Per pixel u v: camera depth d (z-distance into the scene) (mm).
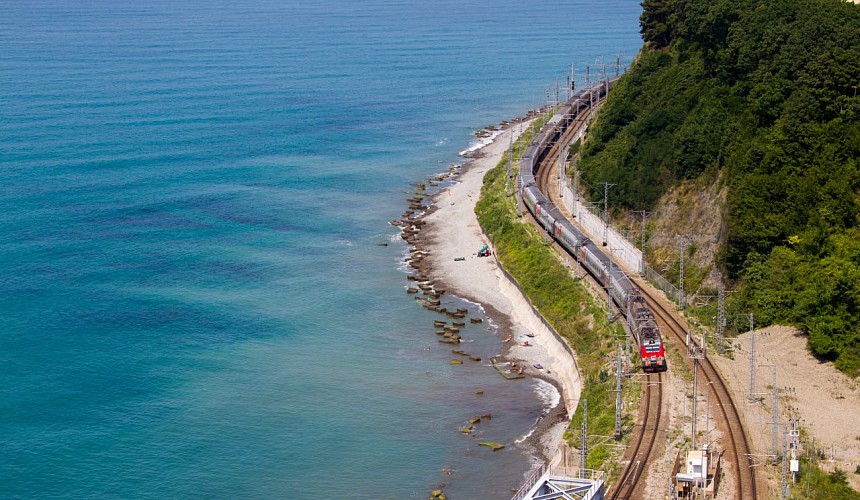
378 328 164625
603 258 164125
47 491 118500
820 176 156625
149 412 136500
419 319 168000
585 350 145625
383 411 136750
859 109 165375
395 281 186000
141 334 161500
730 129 177125
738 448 111688
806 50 176875
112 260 195875
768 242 150500
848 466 108438
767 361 132875
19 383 144250
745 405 121750
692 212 171000
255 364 151125
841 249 145000
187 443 128875
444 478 120312
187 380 146000
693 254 164125
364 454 126062
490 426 132000
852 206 151875
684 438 114062
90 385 144125
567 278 169875
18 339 158750
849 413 119375
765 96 173000
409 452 126312
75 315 168250
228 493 118438
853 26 180250
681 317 148375
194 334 161750
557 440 126750
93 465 123938
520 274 181125
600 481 95812
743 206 153875
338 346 157750
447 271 190875
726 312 145625
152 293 179125
